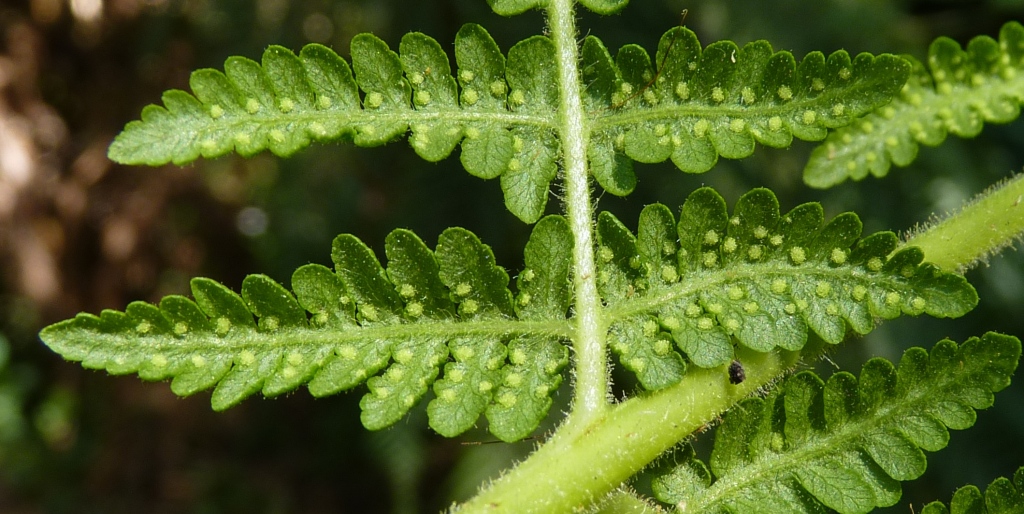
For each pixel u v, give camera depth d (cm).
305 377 21
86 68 39
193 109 22
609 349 22
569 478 21
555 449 21
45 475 48
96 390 49
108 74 40
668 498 21
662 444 21
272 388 21
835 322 21
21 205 40
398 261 21
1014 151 36
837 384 21
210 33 37
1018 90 24
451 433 21
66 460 48
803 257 22
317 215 39
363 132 22
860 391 21
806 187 33
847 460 21
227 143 22
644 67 22
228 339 21
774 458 21
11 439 49
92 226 42
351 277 21
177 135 21
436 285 21
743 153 22
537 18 32
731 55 22
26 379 50
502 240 33
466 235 21
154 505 46
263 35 36
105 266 42
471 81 22
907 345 33
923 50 35
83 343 21
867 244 21
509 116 22
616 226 22
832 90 22
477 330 22
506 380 21
